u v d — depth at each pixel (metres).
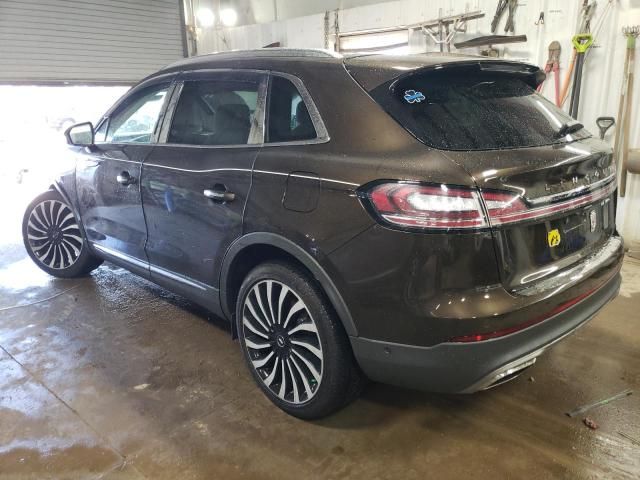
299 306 2.01
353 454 1.96
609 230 2.27
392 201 1.63
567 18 4.27
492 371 1.65
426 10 5.10
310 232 1.85
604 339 2.81
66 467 1.90
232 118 2.31
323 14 6.01
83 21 6.47
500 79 2.14
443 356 1.64
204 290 2.48
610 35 4.11
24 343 2.83
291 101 2.07
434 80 1.92
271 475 1.85
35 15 6.07
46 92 7.73
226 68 2.41
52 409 2.24
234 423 2.14
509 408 2.23
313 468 1.88
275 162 2.01
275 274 2.06
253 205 2.07
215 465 1.90
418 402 2.28
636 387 2.37
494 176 1.58
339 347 1.92
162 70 2.83
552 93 4.49
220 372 2.54
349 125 1.85
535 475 1.84
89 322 3.09
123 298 3.46
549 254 1.80
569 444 1.99
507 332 1.63
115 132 3.07
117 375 2.51
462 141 1.70
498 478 1.83
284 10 7.04
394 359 1.75
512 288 1.67
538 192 1.69
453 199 1.55
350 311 1.81
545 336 1.75
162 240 2.67
